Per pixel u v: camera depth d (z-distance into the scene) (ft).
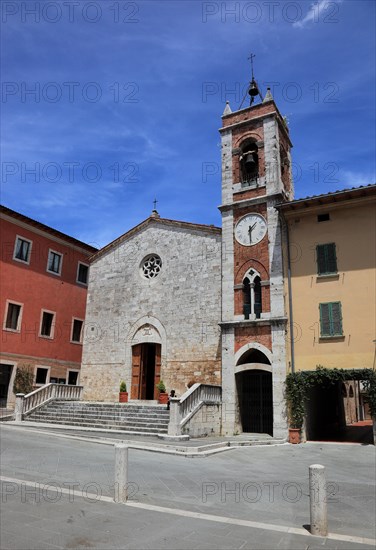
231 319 78.13
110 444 54.60
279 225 77.77
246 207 82.58
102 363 96.17
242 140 87.61
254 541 22.31
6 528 22.62
